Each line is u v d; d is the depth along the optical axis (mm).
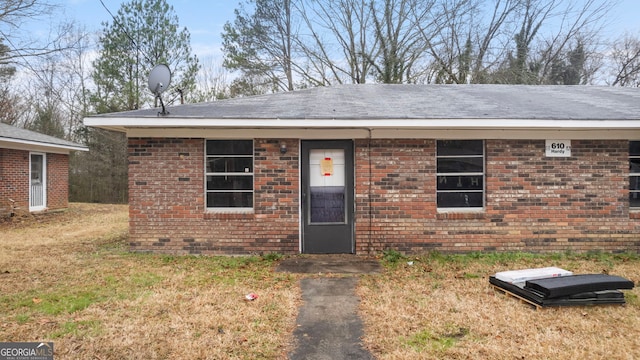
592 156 7684
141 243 7707
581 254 7504
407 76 22375
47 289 5359
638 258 7238
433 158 7617
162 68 7215
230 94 24219
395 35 22266
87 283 5641
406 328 4156
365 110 7586
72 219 13508
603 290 4812
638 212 7746
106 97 21297
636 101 8727
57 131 26094
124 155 26219
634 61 23062
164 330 4055
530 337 3922
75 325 4160
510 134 7602
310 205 7734
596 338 3914
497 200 7648
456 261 7027
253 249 7652
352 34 23156
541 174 7656
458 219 7633
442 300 4980
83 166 26219
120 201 26172
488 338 3902
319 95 9703
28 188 14938
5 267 6551
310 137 7598
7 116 24203
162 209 7660
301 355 3592
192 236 7656
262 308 4719
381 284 5695
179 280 5824
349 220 7738
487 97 9148
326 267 6680
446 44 22125
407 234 7641
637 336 3965
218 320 4324
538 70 22562
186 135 7590
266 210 7648
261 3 23016
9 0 13891
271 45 23359
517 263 6844
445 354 3582
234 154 7797
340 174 7746
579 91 10297
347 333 4059
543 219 7672
